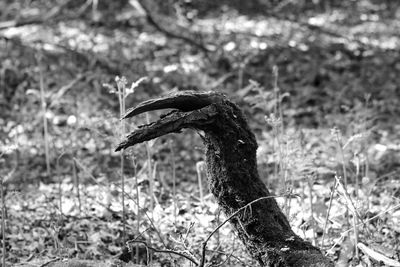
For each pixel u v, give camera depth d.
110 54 17.98
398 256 7.26
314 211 8.55
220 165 6.96
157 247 8.25
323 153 11.58
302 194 8.99
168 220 8.63
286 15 22.72
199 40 19.52
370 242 7.43
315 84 17.08
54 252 8.38
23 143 13.00
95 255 8.30
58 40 19.03
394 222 8.28
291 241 6.89
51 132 13.43
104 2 22.78
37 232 9.10
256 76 17.22
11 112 14.59
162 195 10.29
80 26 20.94
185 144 13.21
